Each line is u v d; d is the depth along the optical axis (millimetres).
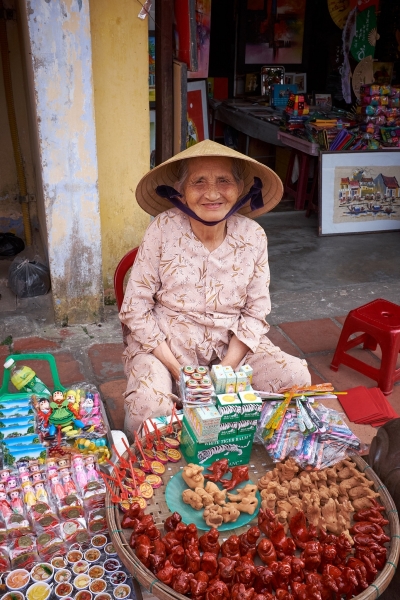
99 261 3633
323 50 7594
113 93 3488
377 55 7230
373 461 1938
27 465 1953
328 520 1663
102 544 1750
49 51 3111
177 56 3582
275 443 1875
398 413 2996
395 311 3260
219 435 1805
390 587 1812
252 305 2396
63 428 2131
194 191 2137
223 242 2301
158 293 2357
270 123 6477
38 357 2395
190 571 1478
